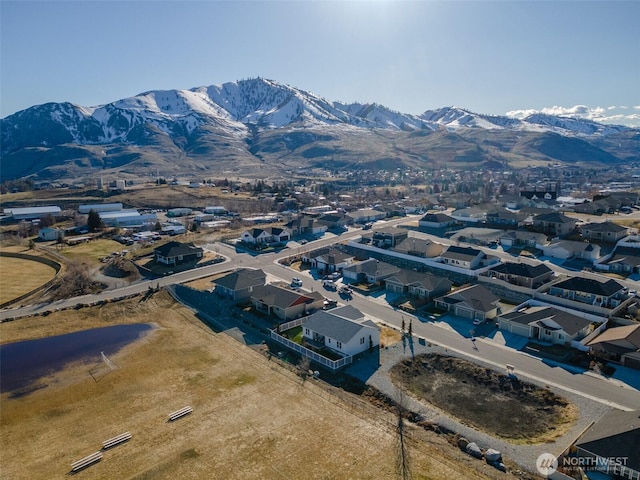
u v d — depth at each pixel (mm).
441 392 44312
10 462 34906
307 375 47281
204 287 76250
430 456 34094
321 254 89000
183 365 50406
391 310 64750
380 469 32688
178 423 39219
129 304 69750
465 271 76062
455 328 58000
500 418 39688
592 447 32125
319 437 36719
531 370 46750
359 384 45594
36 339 58375
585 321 54344
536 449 34656
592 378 44812
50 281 79500
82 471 33469
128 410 41688
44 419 40844
